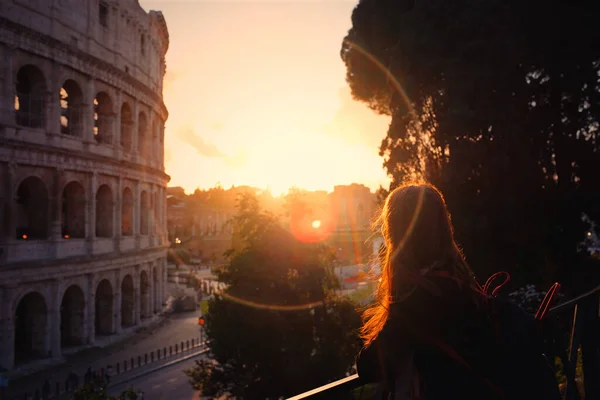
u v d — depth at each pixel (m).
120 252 64.62
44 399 43.03
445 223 3.73
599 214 38.28
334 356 35.31
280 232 37.72
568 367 4.69
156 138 81.88
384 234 3.93
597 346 4.66
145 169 73.69
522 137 36.09
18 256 49.88
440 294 3.34
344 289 86.06
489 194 36.56
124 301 70.88
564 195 37.66
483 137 37.88
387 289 3.73
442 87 38.03
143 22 75.00
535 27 34.62
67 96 60.94
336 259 41.03
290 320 35.22
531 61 36.19
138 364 55.09
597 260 38.97
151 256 76.06
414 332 3.29
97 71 61.69
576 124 38.44
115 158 65.00
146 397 45.84
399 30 44.72
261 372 34.28
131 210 71.31
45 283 53.09
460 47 36.09
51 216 54.41
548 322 4.77
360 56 51.19
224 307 36.47
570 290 34.97
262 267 35.88
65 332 60.81
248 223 38.12
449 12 36.34
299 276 36.91
